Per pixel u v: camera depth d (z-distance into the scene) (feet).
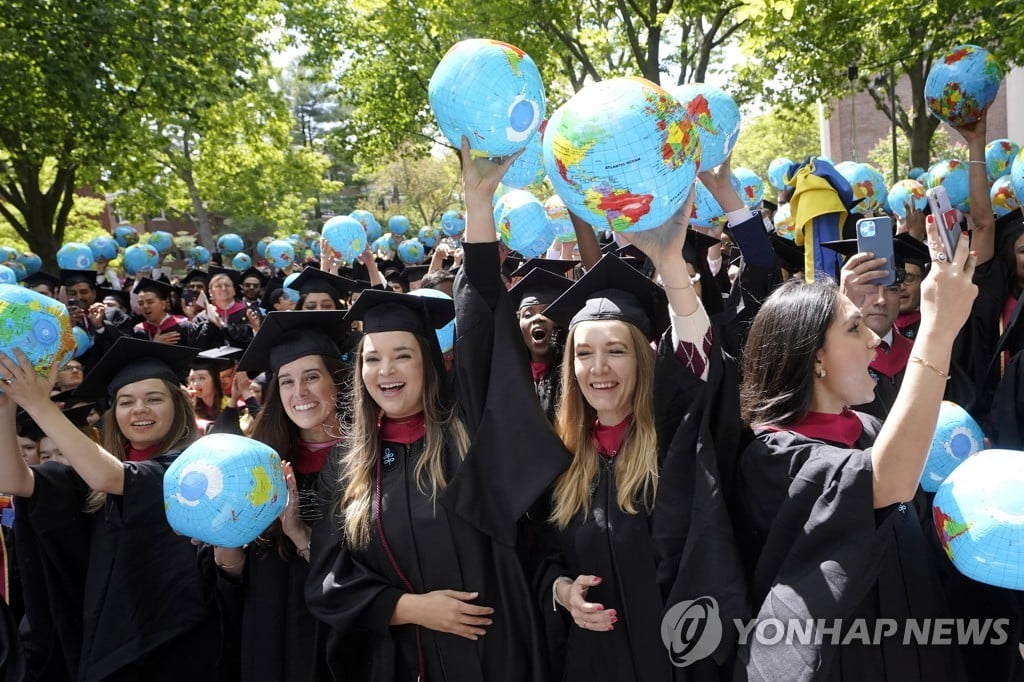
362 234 21.40
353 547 9.25
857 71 46.06
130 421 10.86
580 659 8.74
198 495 8.29
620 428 9.07
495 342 8.98
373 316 9.59
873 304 11.33
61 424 9.36
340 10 69.56
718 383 7.77
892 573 7.22
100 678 9.72
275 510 8.69
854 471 6.50
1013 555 6.40
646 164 6.93
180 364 11.49
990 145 23.47
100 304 27.71
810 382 7.33
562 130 7.13
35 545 10.73
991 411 11.74
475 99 8.41
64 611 10.75
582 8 56.75
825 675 6.35
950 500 6.78
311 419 10.81
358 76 71.10
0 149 46.85
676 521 7.88
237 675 10.75
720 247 18.34
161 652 10.21
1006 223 14.44
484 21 55.77
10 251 42.24
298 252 68.85
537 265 16.40
